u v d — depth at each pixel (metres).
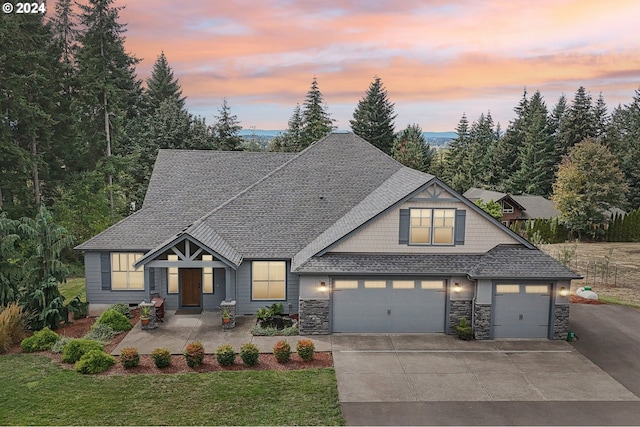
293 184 23.22
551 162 65.31
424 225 18.67
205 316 20.16
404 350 16.72
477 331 17.88
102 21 35.41
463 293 18.28
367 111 66.12
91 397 12.69
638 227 47.88
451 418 11.99
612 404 12.88
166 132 47.97
